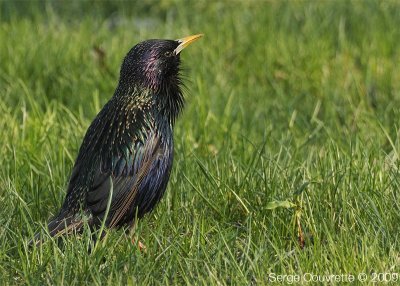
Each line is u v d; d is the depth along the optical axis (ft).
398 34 59.21
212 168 39.52
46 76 53.11
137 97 35.14
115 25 67.87
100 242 32.71
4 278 31.32
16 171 38.58
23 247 33.24
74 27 66.08
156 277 31.32
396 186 36.63
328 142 41.96
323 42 57.98
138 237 32.83
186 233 33.96
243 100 51.31
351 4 65.21
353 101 51.52
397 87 52.90
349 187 36.76
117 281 30.27
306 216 34.94
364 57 56.18
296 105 51.06
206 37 60.49
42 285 31.12
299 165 39.34
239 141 43.96
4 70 54.39
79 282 30.78
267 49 57.21
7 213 36.01
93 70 53.57
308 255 33.01
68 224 33.65
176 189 37.60
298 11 64.69
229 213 36.76
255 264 31.14
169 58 35.68
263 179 37.19
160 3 70.03
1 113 47.01
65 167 39.91
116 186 34.01
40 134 43.19
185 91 52.19
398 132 41.78
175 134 44.73
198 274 30.58
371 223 34.17
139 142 34.35
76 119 46.50
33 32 60.95
